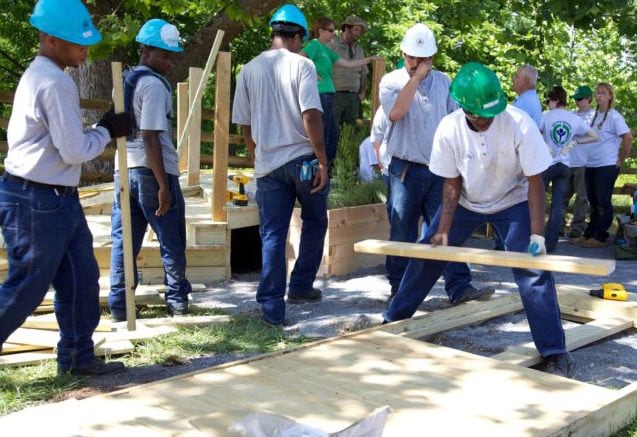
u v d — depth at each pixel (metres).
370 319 5.56
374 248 4.66
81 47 3.90
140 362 4.70
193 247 7.08
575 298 5.95
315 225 5.97
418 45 5.48
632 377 4.54
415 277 4.97
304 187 5.46
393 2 13.52
